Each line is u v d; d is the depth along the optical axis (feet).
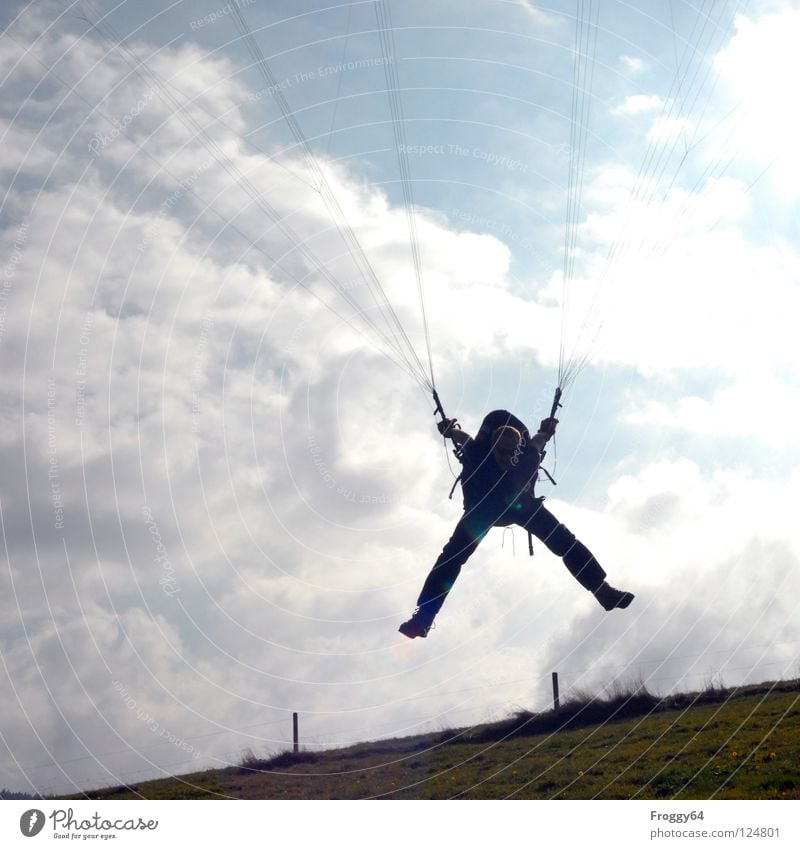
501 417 32.22
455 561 31.60
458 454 32.76
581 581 31.71
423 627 31.27
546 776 54.44
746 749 52.80
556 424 33.45
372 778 55.57
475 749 61.26
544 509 31.89
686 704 67.92
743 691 67.87
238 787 53.98
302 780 55.98
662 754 55.01
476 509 31.78
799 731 54.85
